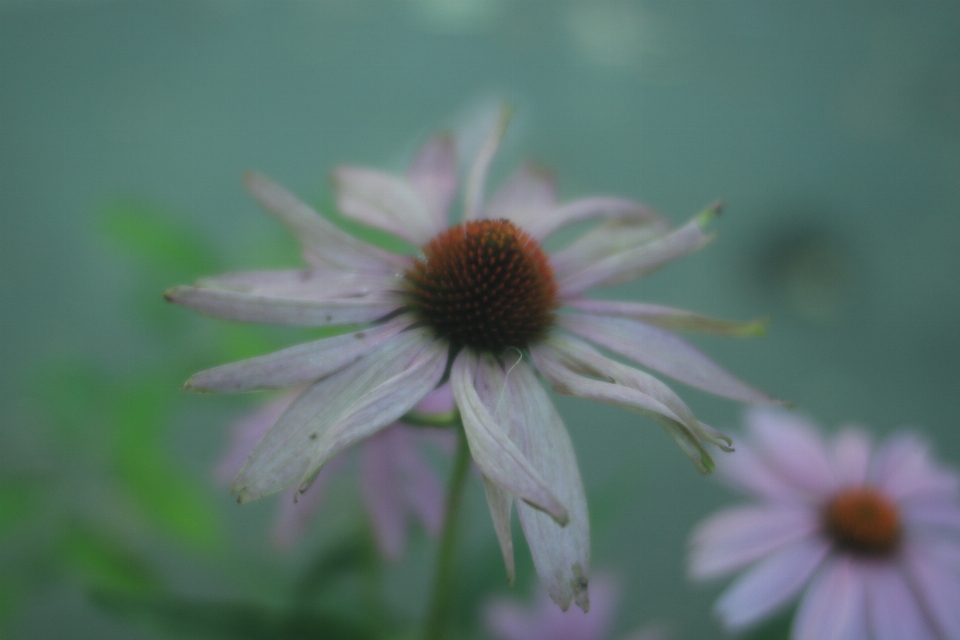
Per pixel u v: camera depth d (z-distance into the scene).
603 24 0.72
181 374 0.32
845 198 0.59
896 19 0.73
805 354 0.51
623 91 0.66
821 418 0.47
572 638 0.32
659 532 0.42
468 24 0.72
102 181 0.55
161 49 0.68
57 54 0.66
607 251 0.29
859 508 0.32
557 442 0.25
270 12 0.73
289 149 0.58
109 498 0.32
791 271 0.56
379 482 0.31
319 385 0.25
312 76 0.66
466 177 0.35
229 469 0.31
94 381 0.32
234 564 0.32
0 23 0.69
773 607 0.31
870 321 0.53
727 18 0.73
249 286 0.27
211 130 0.59
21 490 0.32
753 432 0.34
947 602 0.31
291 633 0.28
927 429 0.47
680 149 0.61
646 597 0.39
